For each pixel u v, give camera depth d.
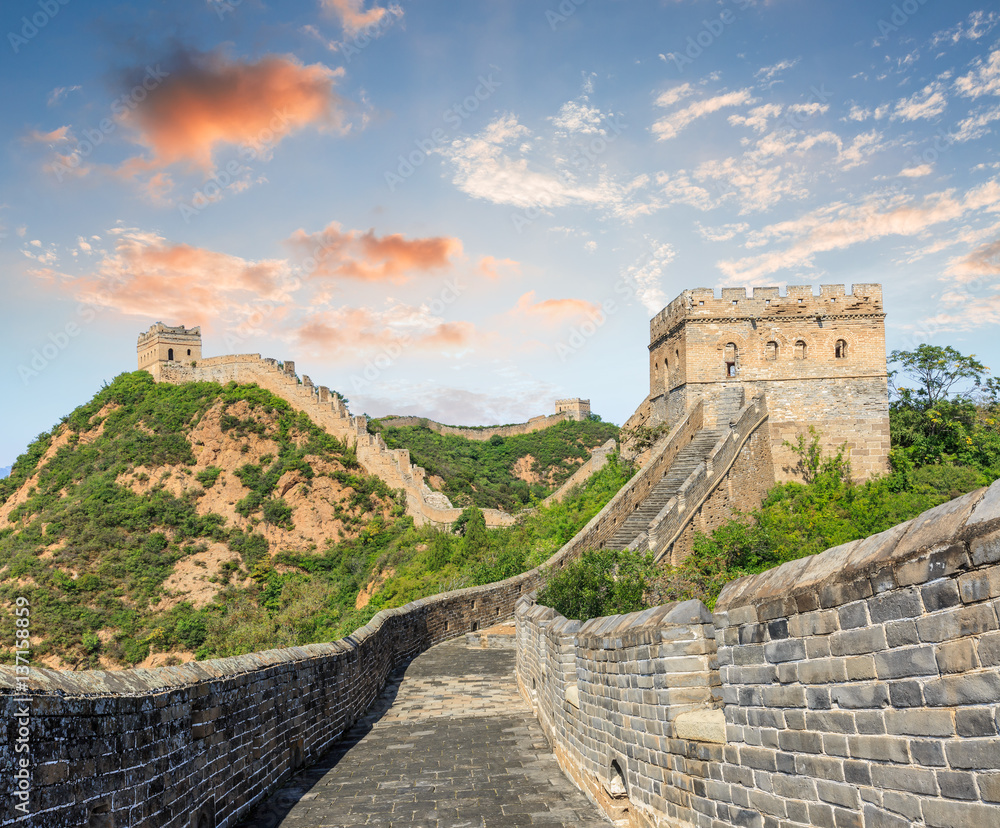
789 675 4.56
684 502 29.02
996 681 3.09
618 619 7.91
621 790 7.69
